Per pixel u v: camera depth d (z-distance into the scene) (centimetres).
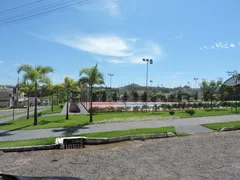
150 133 1390
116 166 823
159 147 1105
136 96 6812
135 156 955
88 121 2047
